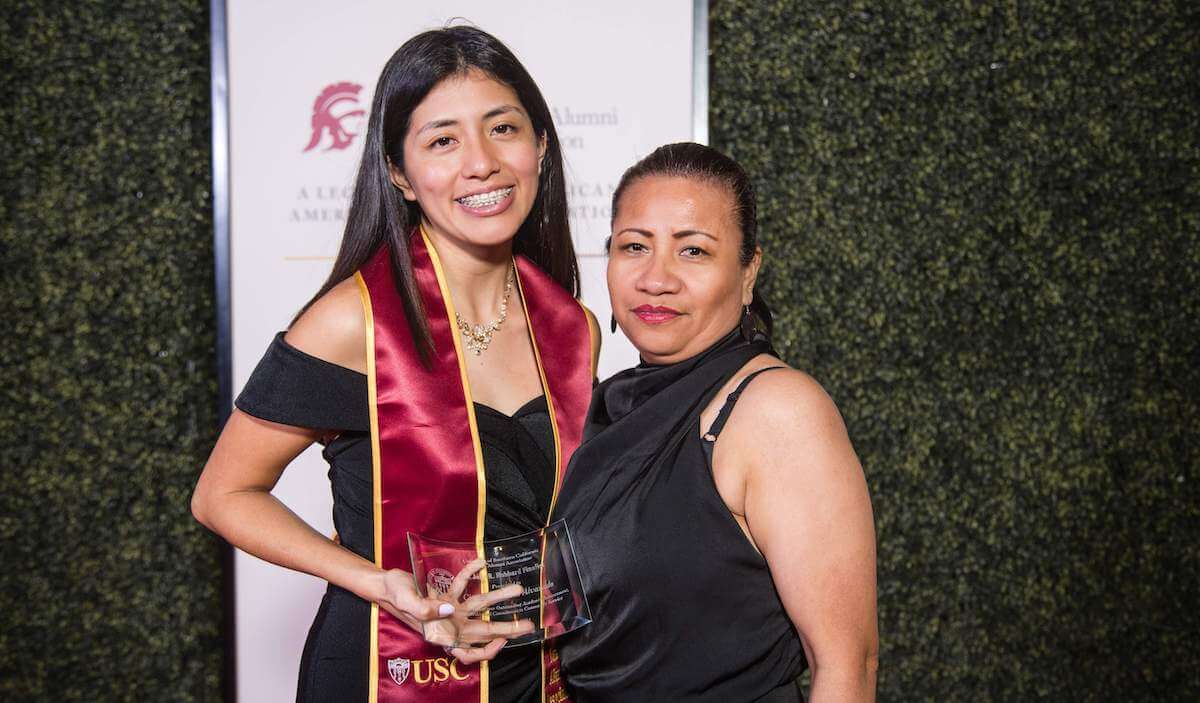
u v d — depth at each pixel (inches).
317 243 114.3
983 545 120.6
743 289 54.6
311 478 112.9
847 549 47.9
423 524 63.2
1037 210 119.0
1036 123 118.7
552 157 72.4
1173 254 119.5
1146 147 119.0
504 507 64.4
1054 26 118.3
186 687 122.4
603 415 56.7
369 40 113.3
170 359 121.6
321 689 63.7
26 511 121.8
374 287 65.1
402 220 67.1
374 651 63.1
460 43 65.4
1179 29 118.4
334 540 67.9
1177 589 120.7
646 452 51.7
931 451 120.3
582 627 53.6
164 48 120.2
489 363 68.9
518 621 53.9
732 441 49.7
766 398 49.4
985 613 121.0
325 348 63.6
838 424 49.7
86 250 121.0
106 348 121.5
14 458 121.6
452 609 54.5
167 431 121.7
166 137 120.7
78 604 122.5
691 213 51.6
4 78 120.0
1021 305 119.5
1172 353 119.8
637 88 113.3
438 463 62.9
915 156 118.6
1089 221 119.4
